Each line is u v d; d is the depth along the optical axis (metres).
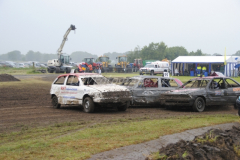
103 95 10.39
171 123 8.38
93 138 6.66
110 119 9.33
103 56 57.16
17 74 41.28
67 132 7.46
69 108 12.39
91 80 11.83
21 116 10.12
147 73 45.75
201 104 11.43
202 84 12.09
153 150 5.84
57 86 12.39
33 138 6.82
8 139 6.75
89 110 10.82
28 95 16.69
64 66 46.53
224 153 5.21
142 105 13.55
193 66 43.31
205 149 5.16
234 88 12.34
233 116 9.80
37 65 87.62
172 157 4.82
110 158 5.36
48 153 5.53
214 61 39.91
